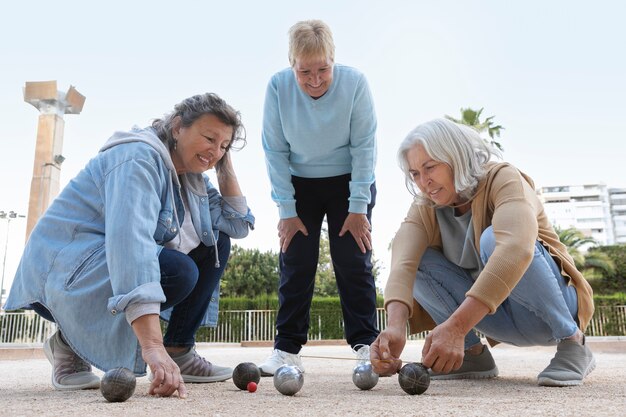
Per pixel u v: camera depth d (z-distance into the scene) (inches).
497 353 287.6
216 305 112.9
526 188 88.6
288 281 129.0
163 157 88.8
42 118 606.5
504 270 77.0
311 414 54.5
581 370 85.5
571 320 87.3
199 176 104.0
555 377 84.0
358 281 128.6
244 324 682.2
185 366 102.3
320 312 717.9
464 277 98.6
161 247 88.7
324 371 140.4
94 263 79.1
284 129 128.4
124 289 72.1
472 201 91.9
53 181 600.1
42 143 600.7
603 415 52.9
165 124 95.4
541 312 86.0
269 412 56.2
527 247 78.9
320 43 114.3
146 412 55.7
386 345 82.9
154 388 70.0
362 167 127.6
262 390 85.3
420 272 99.2
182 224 97.5
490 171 91.2
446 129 90.1
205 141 93.4
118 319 76.5
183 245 99.2
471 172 89.7
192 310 103.5
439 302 99.2
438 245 101.0
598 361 181.8
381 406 60.9
